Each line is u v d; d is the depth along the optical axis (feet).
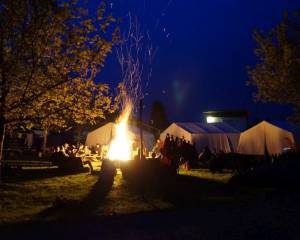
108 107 54.60
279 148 94.63
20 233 28.32
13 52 48.08
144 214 35.81
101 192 50.26
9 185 53.36
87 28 51.57
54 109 52.85
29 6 47.88
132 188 53.98
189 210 37.76
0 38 47.83
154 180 62.18
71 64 51.42
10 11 47.52
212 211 37.09
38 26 47.91
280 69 71.61
